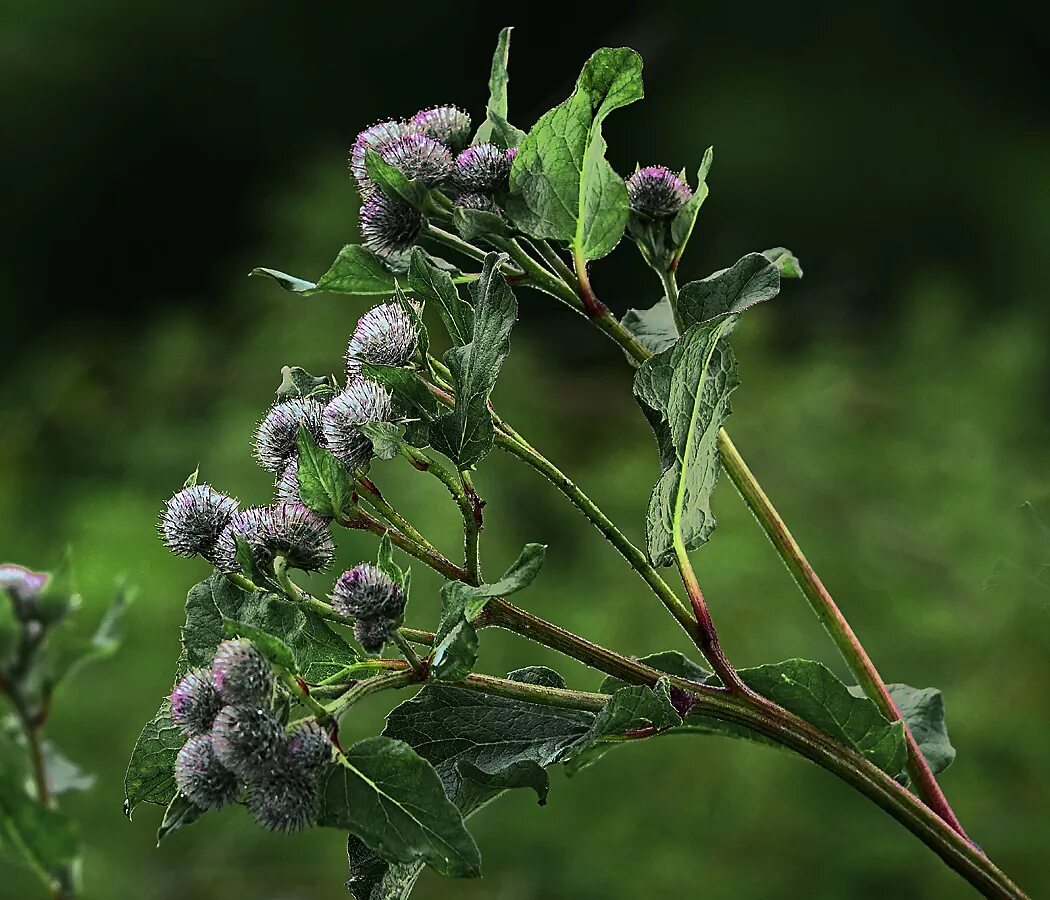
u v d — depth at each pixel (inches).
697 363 64.7
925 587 147.6
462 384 63.9
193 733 62.5
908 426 168.2
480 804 64.5
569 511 175.3
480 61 315.0
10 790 60.0
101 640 61.6
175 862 138.6
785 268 68.0
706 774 139.1
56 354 245.4
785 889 130.8
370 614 62.8
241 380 191.0
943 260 282.5
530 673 65.2
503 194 66.3
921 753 66.9
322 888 135.5
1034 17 288.8
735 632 151.0
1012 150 289.1
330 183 205.9
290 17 312.7
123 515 168.9
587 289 66.3
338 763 61.9
